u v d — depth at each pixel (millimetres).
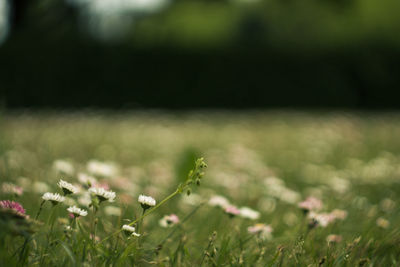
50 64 10984
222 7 16859
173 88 12023
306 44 13367
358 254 1524
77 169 2244
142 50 11922
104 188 1492
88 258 1431
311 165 3463
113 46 11773
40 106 10727
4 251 1375
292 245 1538
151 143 4887
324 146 4977
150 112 10070
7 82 10562
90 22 13695
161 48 12062
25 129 5293
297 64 12703
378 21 14617
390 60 13352
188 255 1496
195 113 10523
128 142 4918
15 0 12805
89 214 1611
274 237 1681
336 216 1715
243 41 13781
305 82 12734
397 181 2828
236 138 5648
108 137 5289
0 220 1353
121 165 3082
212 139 5441
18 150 3051
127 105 11250
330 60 13016
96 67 11461
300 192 2611
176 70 12070
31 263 1400
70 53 11258
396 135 6176
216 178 2674
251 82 12367
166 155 3875
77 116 8000
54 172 2064
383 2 15312
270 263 1473
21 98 10586
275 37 15047
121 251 1450
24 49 10945
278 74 12578
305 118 8977
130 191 1872
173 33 14859
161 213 1813
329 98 12883
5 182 1706
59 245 1449
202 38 14234
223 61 12312
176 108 11984
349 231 1710
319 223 1595
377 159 3934
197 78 12156
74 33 13070
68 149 3812
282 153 4484
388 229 1659
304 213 1639
